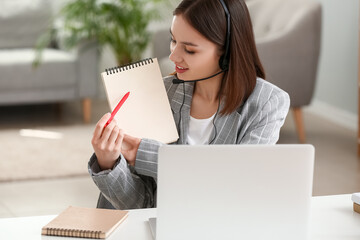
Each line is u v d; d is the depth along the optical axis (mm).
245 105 1814
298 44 4602
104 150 1653
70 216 1557
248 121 1807
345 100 5223
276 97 1818
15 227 1528
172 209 1363
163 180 1350
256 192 1363
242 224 1378
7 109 5828
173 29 1740
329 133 5012
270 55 4559
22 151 4445
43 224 1550
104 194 1766
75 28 5297
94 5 5297
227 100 1792
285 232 1391
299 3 4754
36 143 4664
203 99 1869
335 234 1524
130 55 5523
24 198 3605
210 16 1707
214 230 1377
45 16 5773
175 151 1336
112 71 1749
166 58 5133
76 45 5270
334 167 4172
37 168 4086
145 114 1765
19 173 3988
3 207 3467
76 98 5324
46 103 6066
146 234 1496
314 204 1725
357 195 1661
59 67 5230
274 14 4906
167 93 1906
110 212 1595
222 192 1357
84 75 5309
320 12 4637
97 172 1717
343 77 5215
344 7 5117
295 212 1381
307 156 1355
